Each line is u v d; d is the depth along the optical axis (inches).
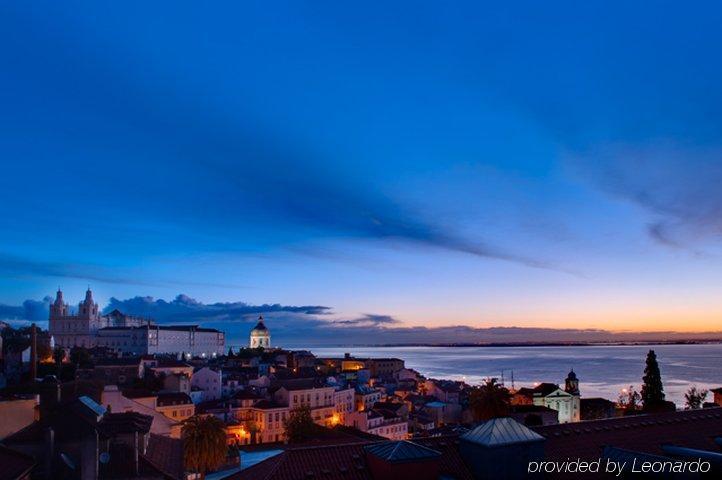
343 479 1770.4
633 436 2230.6
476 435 1948.8
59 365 6811.0
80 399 2383.1
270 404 6397.6
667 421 2388.0
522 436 1920.5
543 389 7175.2
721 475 1887.3
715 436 2298.2
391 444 1873.8
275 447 4608.8
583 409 7062.0
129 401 3341.5
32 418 2187.5
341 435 4542.3
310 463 1815.9
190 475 3287.4
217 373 7652.6
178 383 6875.0
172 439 2810.0
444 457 1932.8
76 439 1994.3
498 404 4126.5
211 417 3334.2
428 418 7332.7
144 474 1988.2
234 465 3794.3
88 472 1937.7
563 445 2124.8
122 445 2098.9
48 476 1923.0
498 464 1856.5
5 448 1916.8
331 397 7091.5
